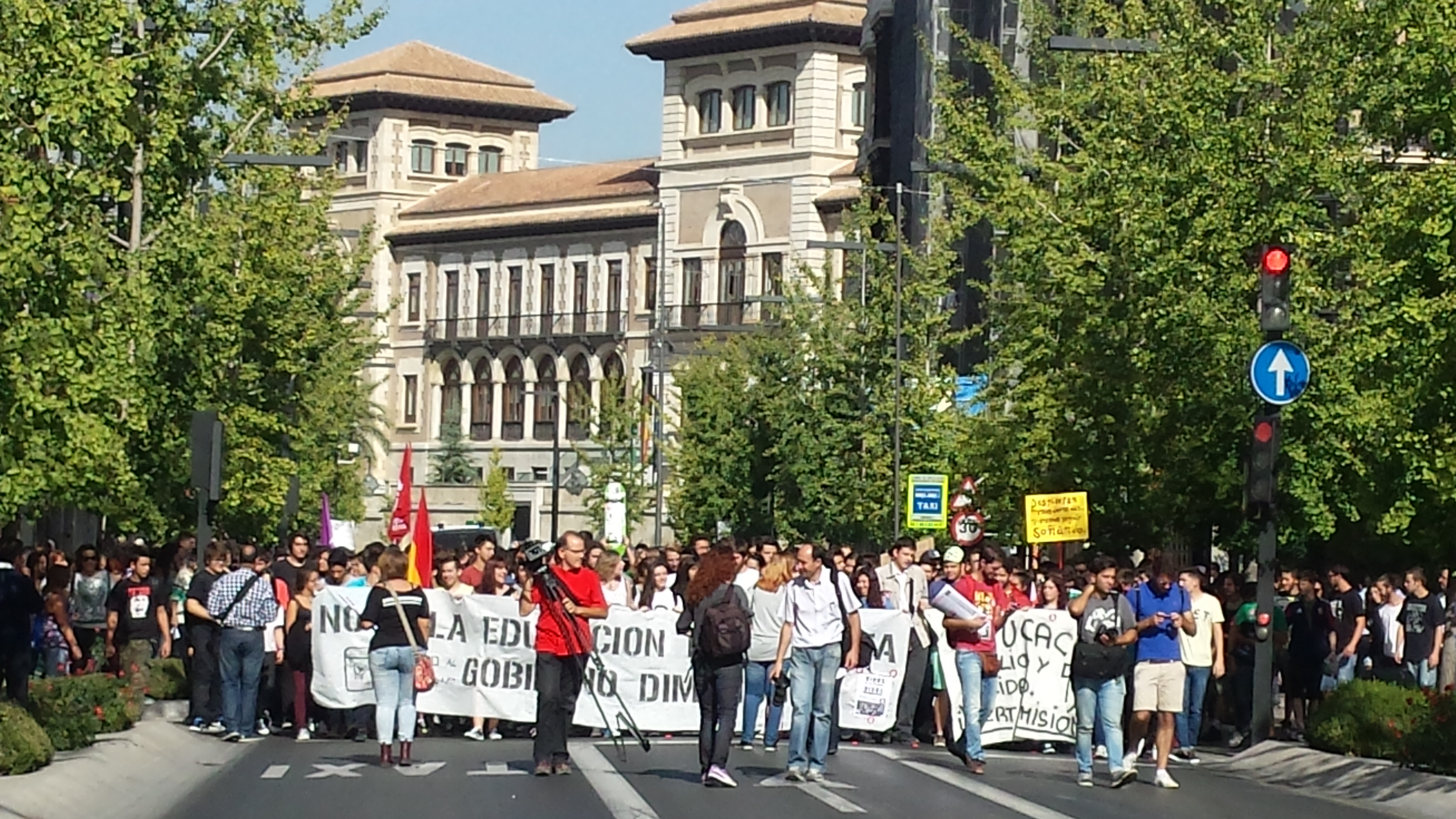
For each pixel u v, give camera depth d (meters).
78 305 24.67
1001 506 42.78
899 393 52.34
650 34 110.81
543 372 118.56
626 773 22.33
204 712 27.25
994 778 22.83
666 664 27.59
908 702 28.02
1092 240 35.22
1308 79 32.03
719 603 20.94
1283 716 32.56
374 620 22.69
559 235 116.94
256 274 39.78
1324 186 31.59
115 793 19.91
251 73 37.28
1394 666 28.42
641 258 113.56
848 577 28.86
